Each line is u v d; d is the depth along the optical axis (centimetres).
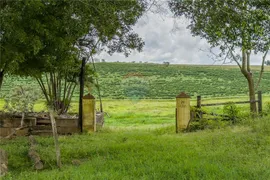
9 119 1359
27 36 821
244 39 953
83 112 1449
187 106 1462
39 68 1029
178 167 737
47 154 912
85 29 894
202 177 667
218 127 1381
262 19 924
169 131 1505
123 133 1466
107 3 820
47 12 866
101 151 967
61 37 916
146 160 822
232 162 797
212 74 7612
